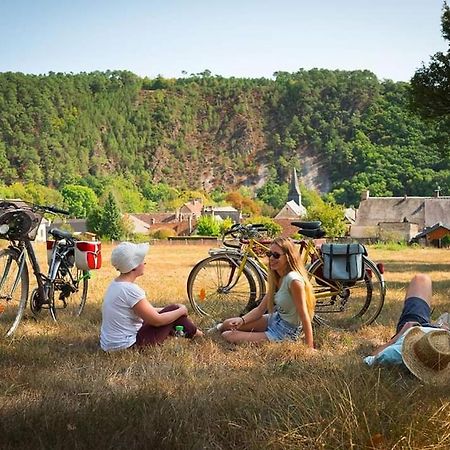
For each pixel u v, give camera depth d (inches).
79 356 253.6
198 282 349.1
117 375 222.1
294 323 275.1
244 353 256.7
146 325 263.0
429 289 251.3
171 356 246.1
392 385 186.9
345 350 271.7
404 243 2709.2
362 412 155.1
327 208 3260.3
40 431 156.1
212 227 3946.9
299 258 277.4
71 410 168.7
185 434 157.2
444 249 1990.7
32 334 299.0
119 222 4047.7
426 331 209.9
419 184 7711.6
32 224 305.6
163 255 1411.2
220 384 200.4
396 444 145.6
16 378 213.0
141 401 176.9
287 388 184.7
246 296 344.2
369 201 4340.6
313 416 159.0
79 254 346.0
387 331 318.7
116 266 264.4
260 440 153.4
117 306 259.4
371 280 343.6
